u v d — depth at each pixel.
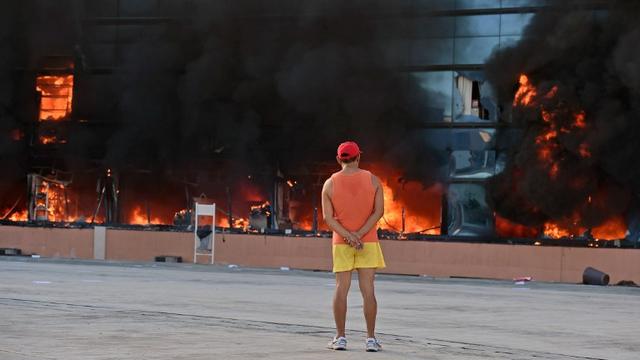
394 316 44.09
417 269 100.62
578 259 92.56
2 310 39.94
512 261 95.81
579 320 45.25
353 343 31.39
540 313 48.72
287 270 93.19
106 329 33.56
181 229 118.88
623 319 46.56
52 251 114.56
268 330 34.78
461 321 42.53
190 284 64.19
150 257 109.62
